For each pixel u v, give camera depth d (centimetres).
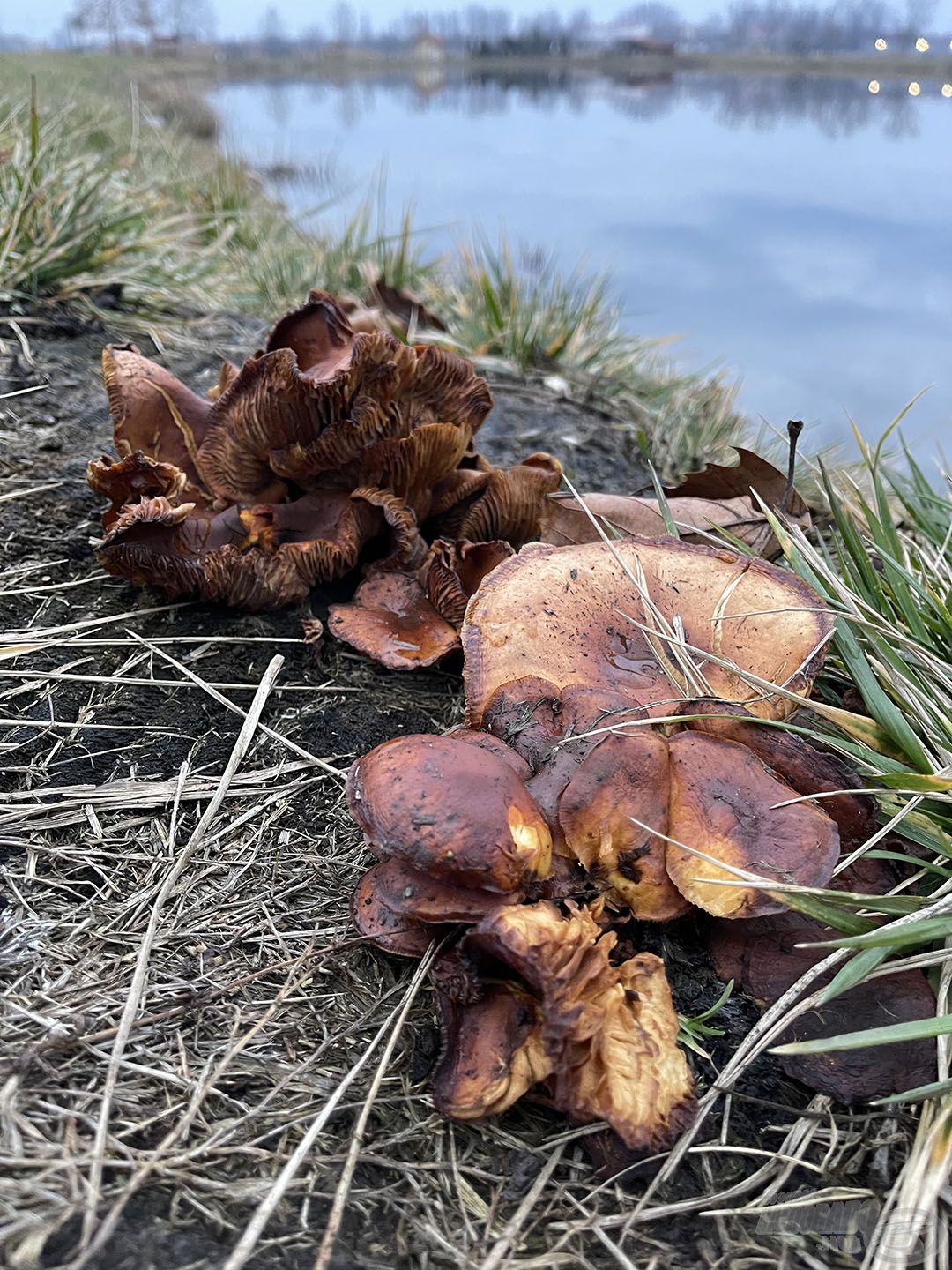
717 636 18
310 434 22
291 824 19
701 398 47
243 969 16
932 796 16
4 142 46
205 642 22
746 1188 13
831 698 20
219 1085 14
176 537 22
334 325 22
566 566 18
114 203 43
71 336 34
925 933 14
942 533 25
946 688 19
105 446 28
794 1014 14
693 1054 15
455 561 22
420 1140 14
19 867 17
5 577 23
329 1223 12
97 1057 14
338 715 21
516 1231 13
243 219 66
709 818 15
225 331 39
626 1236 13
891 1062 14
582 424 39
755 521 24
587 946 13
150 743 20
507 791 14
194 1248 12
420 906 14
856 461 40
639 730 16
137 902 17
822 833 15
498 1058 13
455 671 23
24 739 19
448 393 24
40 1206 12
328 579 24
